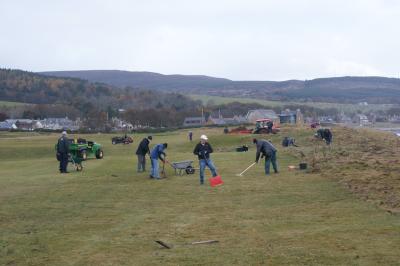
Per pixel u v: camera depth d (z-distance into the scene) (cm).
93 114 15012
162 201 1722
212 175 2288
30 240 1160
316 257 946
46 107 17550
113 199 1773
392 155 2953
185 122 15825
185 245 1094
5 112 17050
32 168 3247
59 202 1714
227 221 1350
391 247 998
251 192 1864
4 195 1888
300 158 3159
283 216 1389
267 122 6888
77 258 1003
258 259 949
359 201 1557
